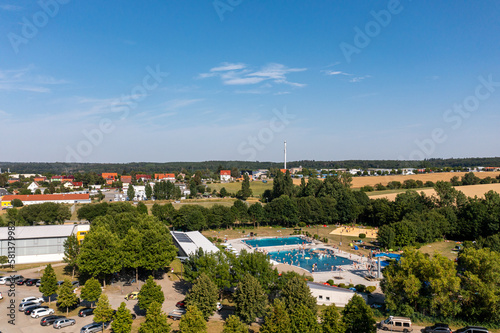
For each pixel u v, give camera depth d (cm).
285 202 15762
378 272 8738
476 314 6012
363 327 4766
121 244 7862
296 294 5388
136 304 6606
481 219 12312
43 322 5625
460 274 6594
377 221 15538
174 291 7412
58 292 6034
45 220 13188
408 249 6762
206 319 5888
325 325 4772
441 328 5478
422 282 6369
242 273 6562
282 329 4600
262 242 13375
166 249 8112
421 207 14725
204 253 7081
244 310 5503
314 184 19900
